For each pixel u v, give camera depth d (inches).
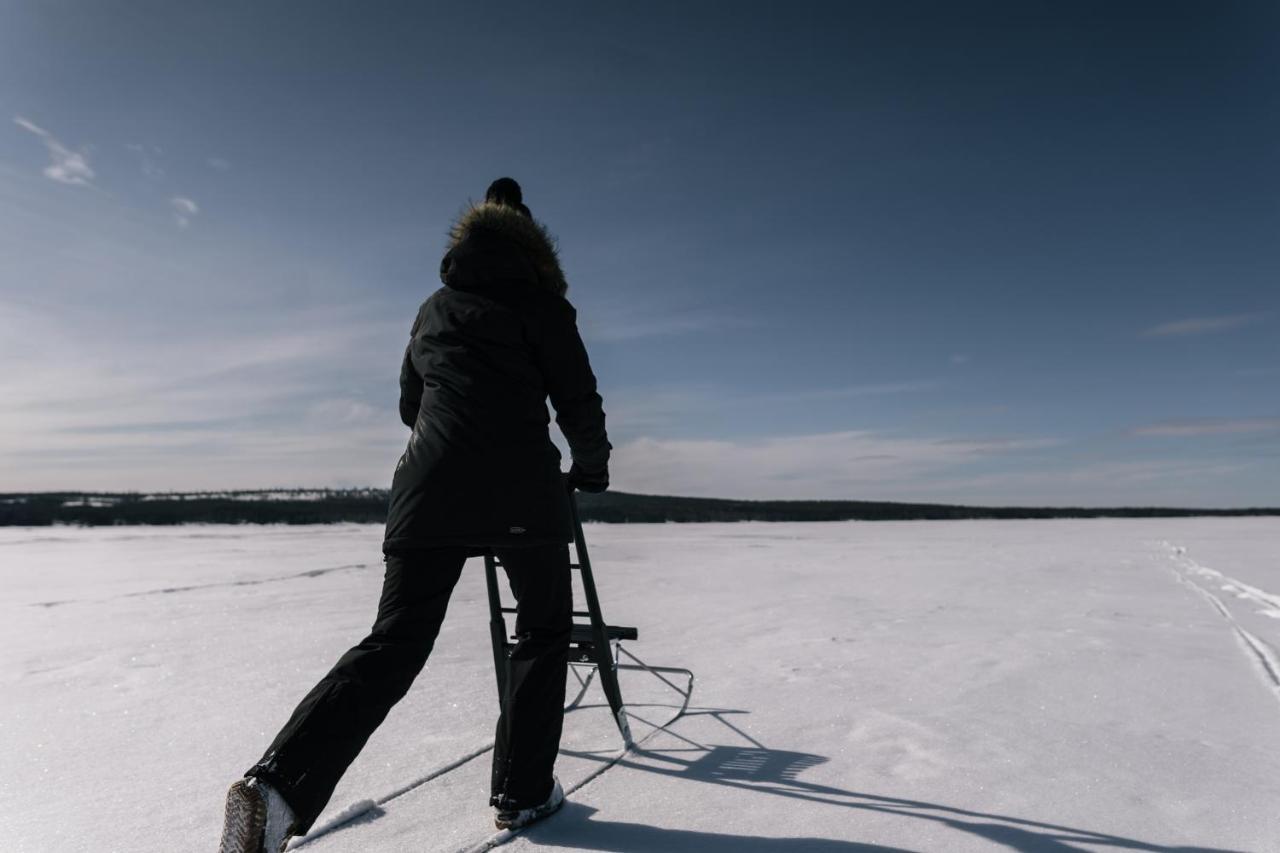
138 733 96.3
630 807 71.5
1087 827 66.6
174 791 77.0
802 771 80.9
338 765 57.1
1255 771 80.4
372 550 418.0
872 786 76.5
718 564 326.3
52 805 73.3
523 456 67.1
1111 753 86.0
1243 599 210.7
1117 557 348.2
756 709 104.7
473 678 123.2
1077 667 127.3
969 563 324.5
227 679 124.3
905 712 102.2
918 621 174.7
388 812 70.1
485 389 67.2
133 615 191.5
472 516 64.5
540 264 73.4
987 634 158.1
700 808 71.1
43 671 130.3
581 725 98.7
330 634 163.8
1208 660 132.4
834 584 250.4
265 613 194.4
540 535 66.8
